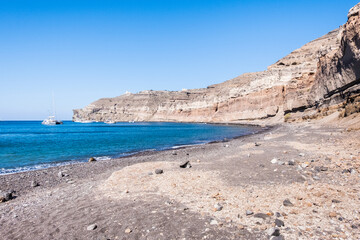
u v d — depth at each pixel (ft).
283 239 16.40
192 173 41.22
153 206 26.48
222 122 427.33
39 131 330.95
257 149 67.87
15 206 32.45
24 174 59.36
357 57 99.60
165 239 18.56
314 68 258.37
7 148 121.49
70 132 294.05
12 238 21.12
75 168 65.98
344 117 108.17
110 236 19.84
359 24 94.17
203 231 19.34
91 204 29.17
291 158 47.19
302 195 25.44
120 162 72.90
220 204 24.86
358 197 22.94
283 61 368.68
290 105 244.83
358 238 15.97
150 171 44.80
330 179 30.09
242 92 418.92
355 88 105.50
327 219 19.36
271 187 29.68
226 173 39.75
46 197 36.24
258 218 20.93
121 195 31.94
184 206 25.62
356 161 36.63
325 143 63.36
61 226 22.86
